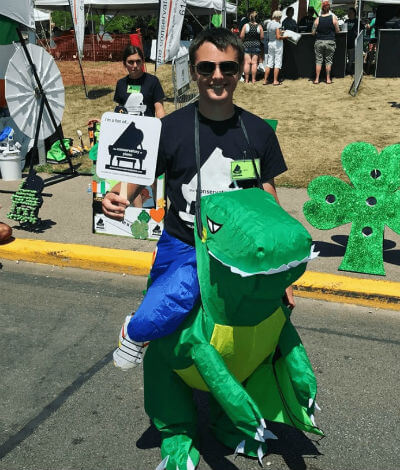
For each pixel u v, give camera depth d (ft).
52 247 19.93
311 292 16.98
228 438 10.30
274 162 8.97
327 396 12.21
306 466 10.09
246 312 7.91
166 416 9.32
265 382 9.23
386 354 13.96
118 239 21.04
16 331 15.11
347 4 74.23
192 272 8.42
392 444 10.72
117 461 10.29
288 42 46.50
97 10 74.49
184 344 8.23
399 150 17.63
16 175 29.99
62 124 41.01
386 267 18.65
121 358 9.32
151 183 9.08
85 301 16.98
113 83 51.96
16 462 10.28
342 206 18.11
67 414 11.67
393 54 45.16
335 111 38.50
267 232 7.18
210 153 8.59
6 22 30.25
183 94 36.32
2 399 12.16
